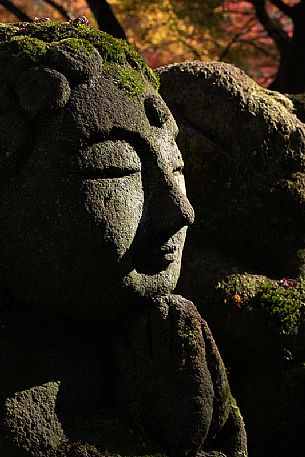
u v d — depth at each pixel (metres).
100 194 2.52
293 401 3.55
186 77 3.97
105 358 2.74
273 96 4.19
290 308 3.64
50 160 2.48
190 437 2.62
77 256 2.50
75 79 2.58
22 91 2.52
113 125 2.57
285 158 3.95
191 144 3.91
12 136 2.49
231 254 3.90
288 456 3.55
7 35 2.70
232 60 9.70
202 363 2.68
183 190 2.87
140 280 2.66
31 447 2.43
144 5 8.98
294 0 10.16
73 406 2.58
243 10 9.70
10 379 2.50
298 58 7.82
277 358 3.62
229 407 2.81
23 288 2.60
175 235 2.77
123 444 2.55
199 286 3.73
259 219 3.92
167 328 2.68
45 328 2.66
